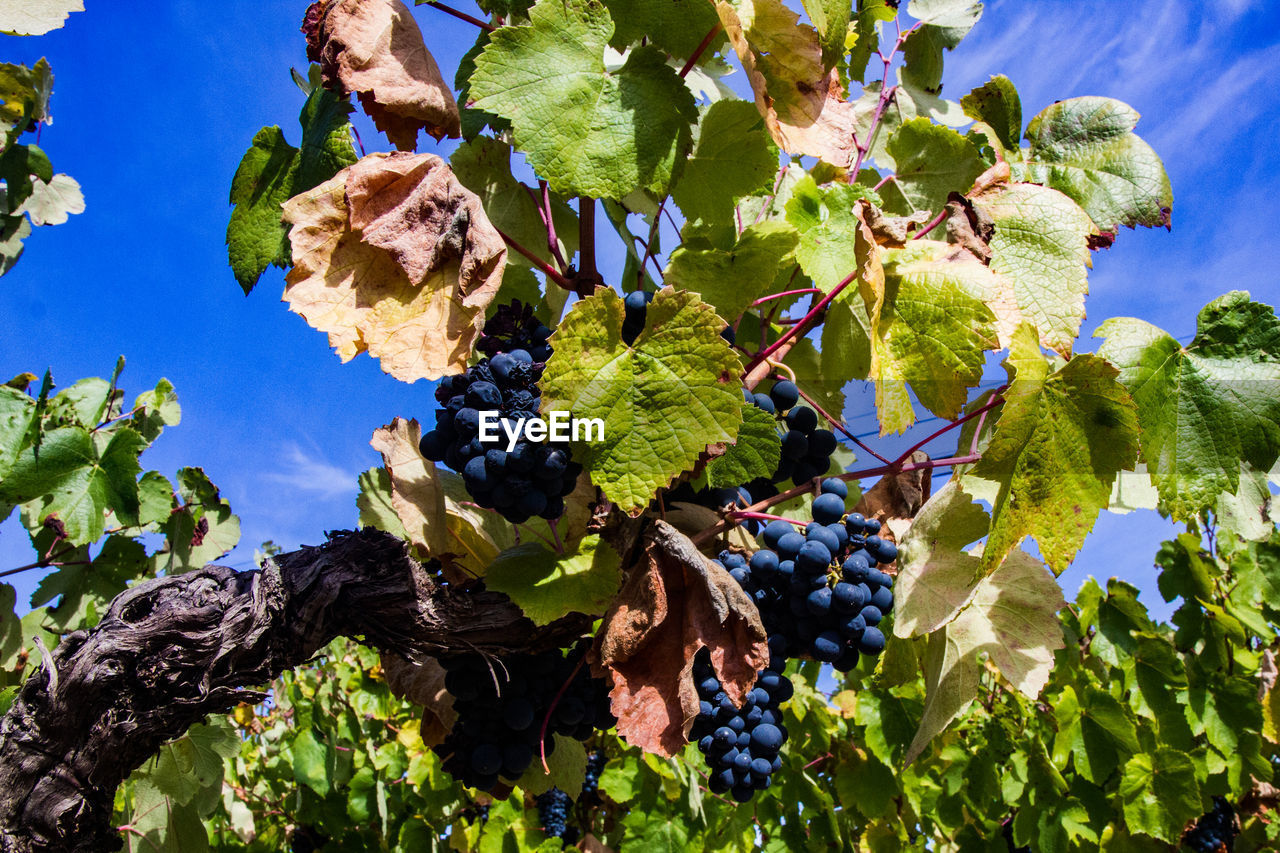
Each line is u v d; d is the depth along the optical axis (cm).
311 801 139
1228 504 62
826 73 56
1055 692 132
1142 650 129
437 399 48
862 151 73
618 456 45
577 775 66
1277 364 56
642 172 49
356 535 51
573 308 44
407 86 49
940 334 53
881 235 55
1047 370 51
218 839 141
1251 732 130
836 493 57
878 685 120
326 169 52
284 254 54
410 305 46
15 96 96
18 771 43
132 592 46
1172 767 119
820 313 63
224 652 45
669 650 47
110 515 106
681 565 48
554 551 53
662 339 46
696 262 61
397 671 62
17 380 105
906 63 83
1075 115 71
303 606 47
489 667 50
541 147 48
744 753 51
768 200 73
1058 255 60
